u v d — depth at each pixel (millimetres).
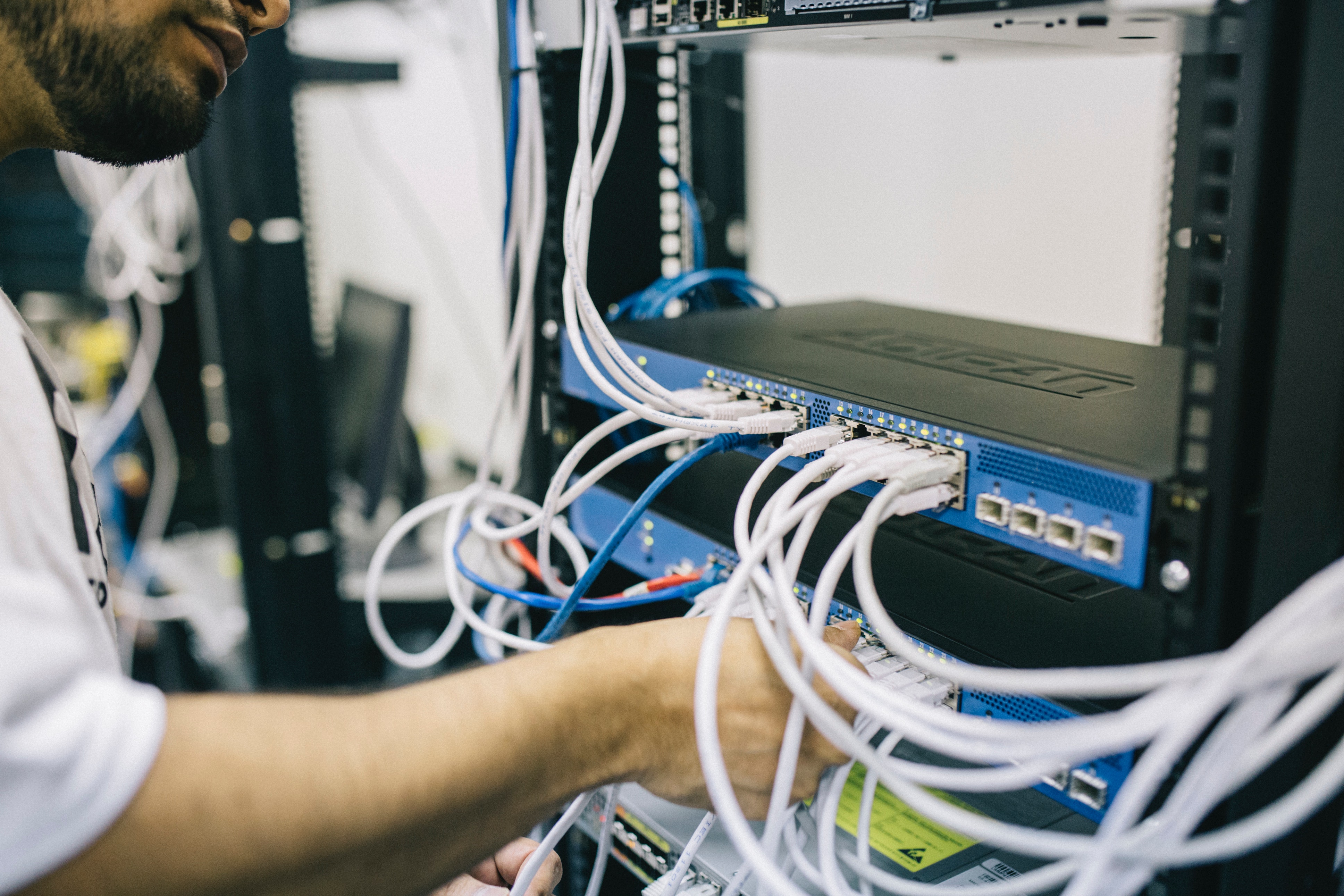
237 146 1396
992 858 566
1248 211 353
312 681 1579
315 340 1507
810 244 1879
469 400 2367
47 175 1900
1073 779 467
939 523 653
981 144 1453
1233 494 375
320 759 344
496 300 2164
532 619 853
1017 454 463
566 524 828
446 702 389
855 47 651
